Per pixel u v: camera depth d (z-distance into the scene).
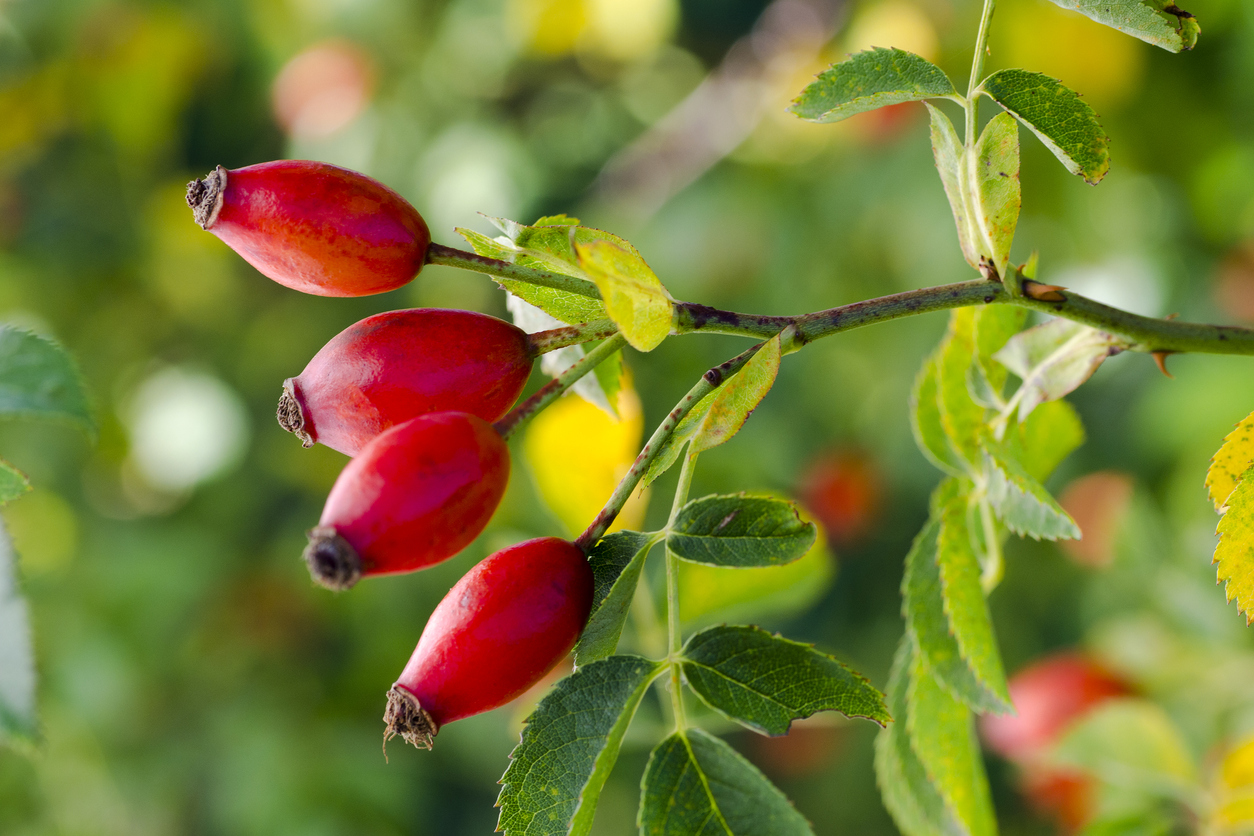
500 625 1.53
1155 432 4.08
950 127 1.76
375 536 1.40
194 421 5.80
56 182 6.08
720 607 2.76
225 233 1.69
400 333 1.67
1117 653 3.69
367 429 1.67
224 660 5.37
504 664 1.53
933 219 4.60
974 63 1.71
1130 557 3.68
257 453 5.81
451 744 5.05
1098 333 1.95
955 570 2.06
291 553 5.55
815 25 5.20
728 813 1.57
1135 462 4.58
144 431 5.84
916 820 2.21
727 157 5.38
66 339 5.95
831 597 5.52
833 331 1.66
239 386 5.92
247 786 5.09
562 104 5.79
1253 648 3.46
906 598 2.13
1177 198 4.48
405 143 5.68
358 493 1.41
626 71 5.84
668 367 5.15
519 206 5.41
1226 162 4.35
